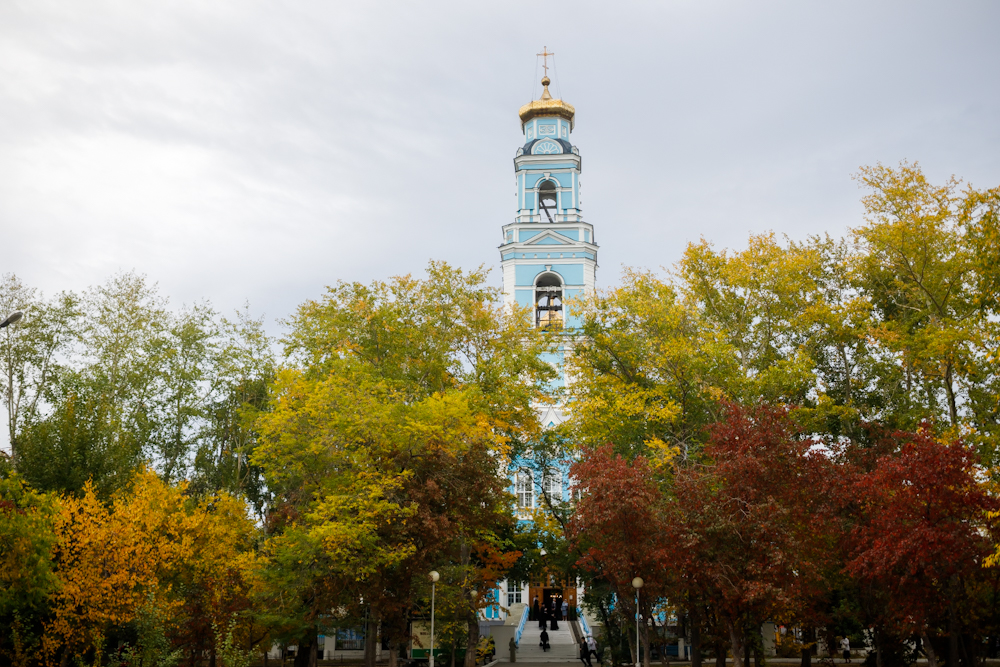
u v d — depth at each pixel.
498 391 39.81
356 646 52.22
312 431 32.19
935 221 33.94
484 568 38.12
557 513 43.00
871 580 28.84
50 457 34.38
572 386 39.91
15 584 27.02
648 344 38.72
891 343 34.72
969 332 30.11
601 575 35.44
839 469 29.39
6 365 42.06
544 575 43.50
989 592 29.36
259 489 45.94
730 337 40.50
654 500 29.39
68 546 29.28
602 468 30.03
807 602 28.70
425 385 39.56
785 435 28.80
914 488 26.00
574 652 46.06
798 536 27.72
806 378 35.94
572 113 62.03
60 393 42.09
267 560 31.31
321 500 31.81
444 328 41.09
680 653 46.12
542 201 64.75
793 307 39.97
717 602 27.50
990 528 25.22
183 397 45.28
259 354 47.62
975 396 33.78
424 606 33.47
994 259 24.62
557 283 59.75
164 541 30.38
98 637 28.61
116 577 28.56
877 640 32.22
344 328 40.47
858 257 38.88
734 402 32.00
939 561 25.59
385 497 30.39
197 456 45.78
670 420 37.00
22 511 27.31
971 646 29.77
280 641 34.78
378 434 31.39
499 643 44.81
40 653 28.19
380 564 30.44
